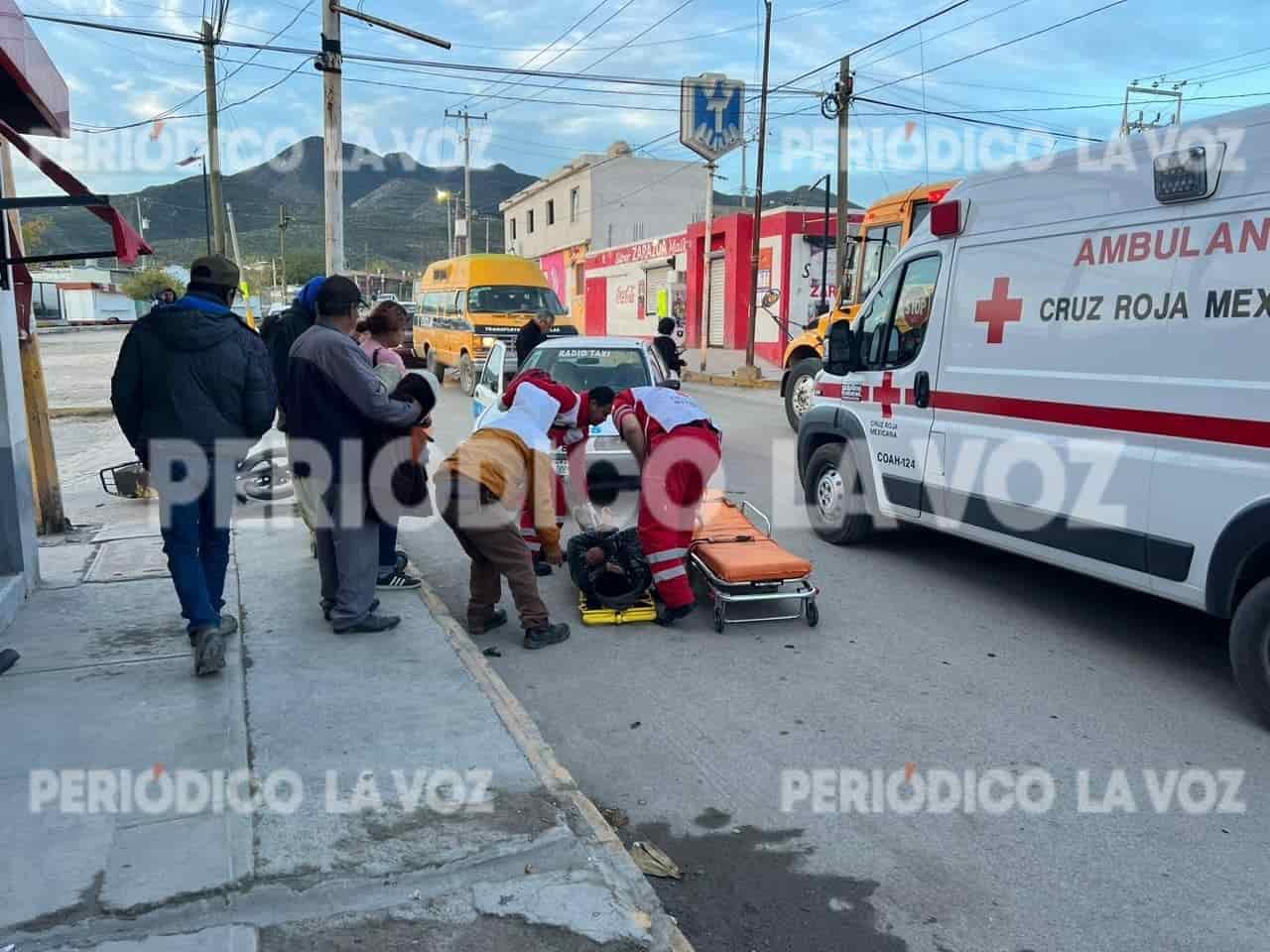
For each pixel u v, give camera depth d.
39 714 3.88
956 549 7.45
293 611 5.32
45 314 59.78
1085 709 4.50
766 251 26.84
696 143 22.23
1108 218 4.90
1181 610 6.00
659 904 2.86
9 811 3.12
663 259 32.53
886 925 2.95
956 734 4.24
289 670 4.41
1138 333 4.73
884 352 6.78
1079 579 6.66
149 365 4.21
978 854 3.32
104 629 4.92
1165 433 4.60
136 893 2.69
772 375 23.34
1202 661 5.12
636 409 5.67
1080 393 5.08
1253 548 4.21
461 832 3.06
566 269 44.34
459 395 18.41
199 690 4.15
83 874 2.78
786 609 5.98
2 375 5.20
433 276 21.61
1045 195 5.31
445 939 2.61
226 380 4.29
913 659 5.13
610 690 4.72
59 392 19.56
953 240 6.06
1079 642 5.41
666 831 3.47
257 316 43.22
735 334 28.38
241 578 5.97
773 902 3.06
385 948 2.56
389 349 5.91
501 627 5.63
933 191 11.96
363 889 2.79
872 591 6.35
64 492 9.26
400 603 5.53
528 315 18.16
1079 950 2.83
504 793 3.32
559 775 3.50
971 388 5.89
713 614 5.86
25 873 2.78
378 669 4.45
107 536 7.05
